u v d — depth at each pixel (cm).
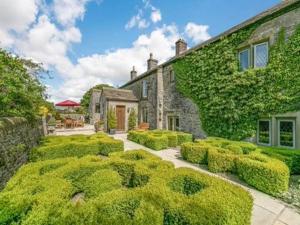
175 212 234
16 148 526
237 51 867
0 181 402
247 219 259
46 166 443
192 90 1120
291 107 663
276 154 582
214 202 243
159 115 1451
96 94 2780
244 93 812
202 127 1044
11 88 504
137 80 1961
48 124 1462
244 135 813
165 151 914
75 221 210
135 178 398
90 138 876
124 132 1766
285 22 691
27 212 233
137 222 208
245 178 500
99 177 363
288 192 431
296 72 654
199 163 687
